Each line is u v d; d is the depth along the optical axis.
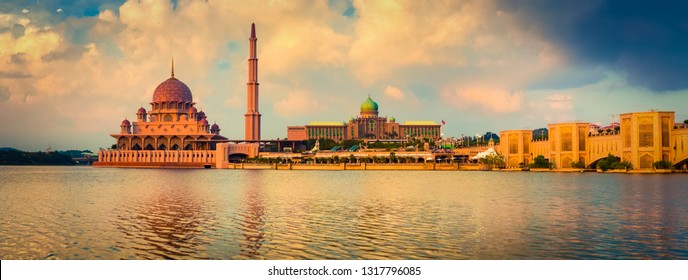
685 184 158.50
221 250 61.44
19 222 80.81
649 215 87.44
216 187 158.50
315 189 147.75
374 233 70.62
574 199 114.00
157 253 60.22
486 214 88.94
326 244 64.25
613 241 65.81
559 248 62.12
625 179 189.38
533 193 129.75
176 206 101.62
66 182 190.62
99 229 74.25
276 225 77.06
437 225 77.12
